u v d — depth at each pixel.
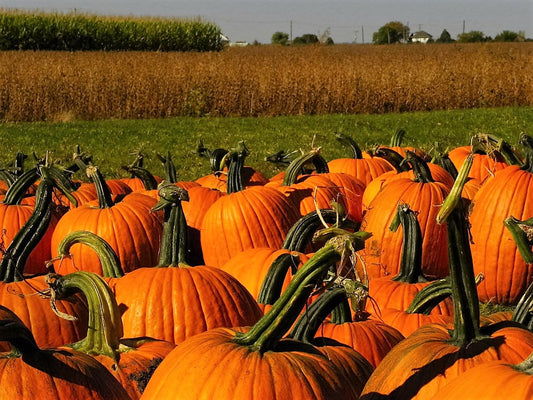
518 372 1.95
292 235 4.66
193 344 2.49
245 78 31.67
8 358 2.48
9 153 18.61
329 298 2.83
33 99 29.84
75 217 5.74
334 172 7.71
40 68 29.95
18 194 5.82
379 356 3.26
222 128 24.55
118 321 2.80
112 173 14.73
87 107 30.56
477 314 2.47
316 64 33.34
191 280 3.70
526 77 33.00
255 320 3.70
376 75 32.19
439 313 4.01
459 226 2.38
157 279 3.70
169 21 51.16
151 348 3.13
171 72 31.17
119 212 5.73
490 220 6.07
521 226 2.37
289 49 52.66
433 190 6.31
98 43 47.91
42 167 3.72
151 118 30.94
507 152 6.36
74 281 2.80
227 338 2.49
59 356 2.54
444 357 2.41
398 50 50.94
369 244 6.16
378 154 7.64
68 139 21.78
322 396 2.32
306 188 6.67
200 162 16.25
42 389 2.42
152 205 5.93
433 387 2.35
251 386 2.29
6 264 3.68
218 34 51.91
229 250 6.10
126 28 48.69
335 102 32.06
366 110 32.31
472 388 1.94
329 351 2.67
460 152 8.66
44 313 3.60
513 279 6.07
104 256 3.82
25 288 3.64
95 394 2.49
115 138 22.00
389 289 4.11
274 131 23.36
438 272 6.34
